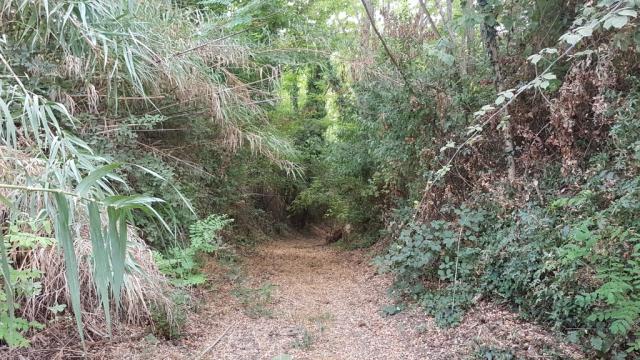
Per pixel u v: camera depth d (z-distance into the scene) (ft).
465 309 13.47
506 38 14.87
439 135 16.93
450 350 11.59
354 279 21.81
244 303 16.53
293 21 24.43
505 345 10.55
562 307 10.39
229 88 17.40
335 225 41.14
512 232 12.27
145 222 15.44
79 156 7.21
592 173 11.15
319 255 29.91
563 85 11.76
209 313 15.08
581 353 9.58
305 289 20.12
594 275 9.11
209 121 18.88
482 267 13.41
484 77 15.51
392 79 17.79
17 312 9.75
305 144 34.17
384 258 17.16
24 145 9.42
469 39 16.44
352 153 27.53
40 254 10.09
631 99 10.68
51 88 12.71
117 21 11.52
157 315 12.16
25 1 9.58
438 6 18.25
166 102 16.92
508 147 14.06
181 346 12.12
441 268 14.34
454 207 15.74
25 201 7.14
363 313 16.15
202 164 20.66
